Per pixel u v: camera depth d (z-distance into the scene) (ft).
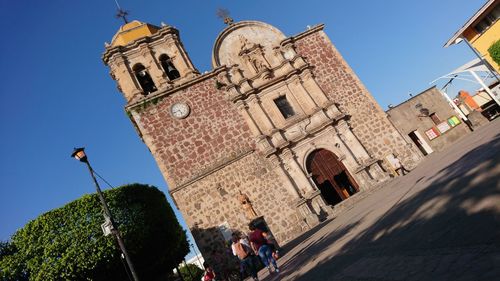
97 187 35.40
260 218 64.34
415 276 13.28
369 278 16.17
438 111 90.02
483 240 12.71
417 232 19.16
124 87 73.67
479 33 80.59
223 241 62.59
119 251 46.52
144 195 56.49
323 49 83.15
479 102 115.14
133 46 76.54
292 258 40.11
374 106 78.89
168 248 58.80
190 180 65.62
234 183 67.21
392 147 75.77
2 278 42.91
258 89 76.28
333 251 29.32
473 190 19.88
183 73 76.23
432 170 43.93
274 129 72.08
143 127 68.64
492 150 28.07
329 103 75.82
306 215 65.72
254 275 34.86
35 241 44.34
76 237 44.91
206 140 69.82
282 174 69.05
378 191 64.13
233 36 83.10
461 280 10.80
